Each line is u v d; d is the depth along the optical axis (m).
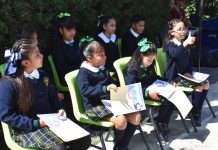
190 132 2.87
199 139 2.75
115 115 2.21
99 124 2.21
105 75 2.36
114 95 2.25
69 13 3.04
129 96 2.28
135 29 3.34
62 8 2.93
